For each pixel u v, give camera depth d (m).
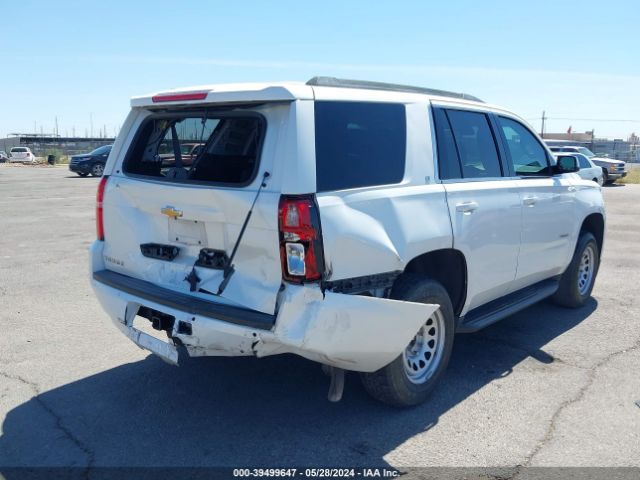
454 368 5.03
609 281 8.10
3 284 7.59
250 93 3.56
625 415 4.20
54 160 52.72
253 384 4.67
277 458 3.65
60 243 10.52
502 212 4.86
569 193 5.99
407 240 3.88
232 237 3.60
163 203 3.96
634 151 58.00
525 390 4.60
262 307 3.48
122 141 4.54
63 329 5.90
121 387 4.61
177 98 3.95
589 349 5.47
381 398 4.16
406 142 4.12
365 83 4.18
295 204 3.35
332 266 3.44
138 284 4.13
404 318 3.77
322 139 3.58
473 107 4.95
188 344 3.69
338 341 3.49
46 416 4.15
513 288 5.42
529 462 3.61
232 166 3.79
